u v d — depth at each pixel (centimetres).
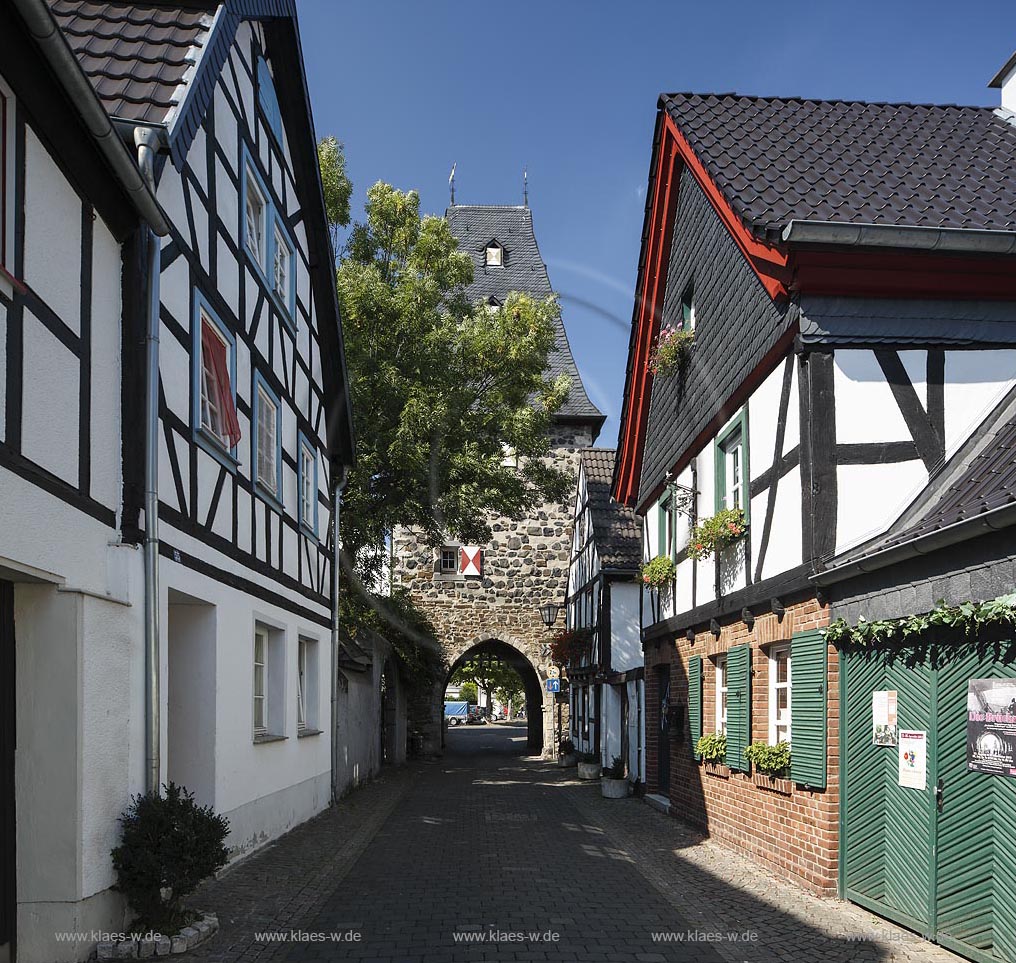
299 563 1141
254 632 912
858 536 738
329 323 1296
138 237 617
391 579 2309
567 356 2966
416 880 786
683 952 563
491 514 2730
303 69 1057
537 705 3098
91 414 564
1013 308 775
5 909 506
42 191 506
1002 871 516
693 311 1147
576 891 743
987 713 532
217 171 814
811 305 761
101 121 512
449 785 1766
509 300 1791
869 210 820
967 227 790
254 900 700
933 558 588
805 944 578
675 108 1084
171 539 675
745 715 901
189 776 777
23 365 480
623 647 1828
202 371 777
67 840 519
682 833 1081
